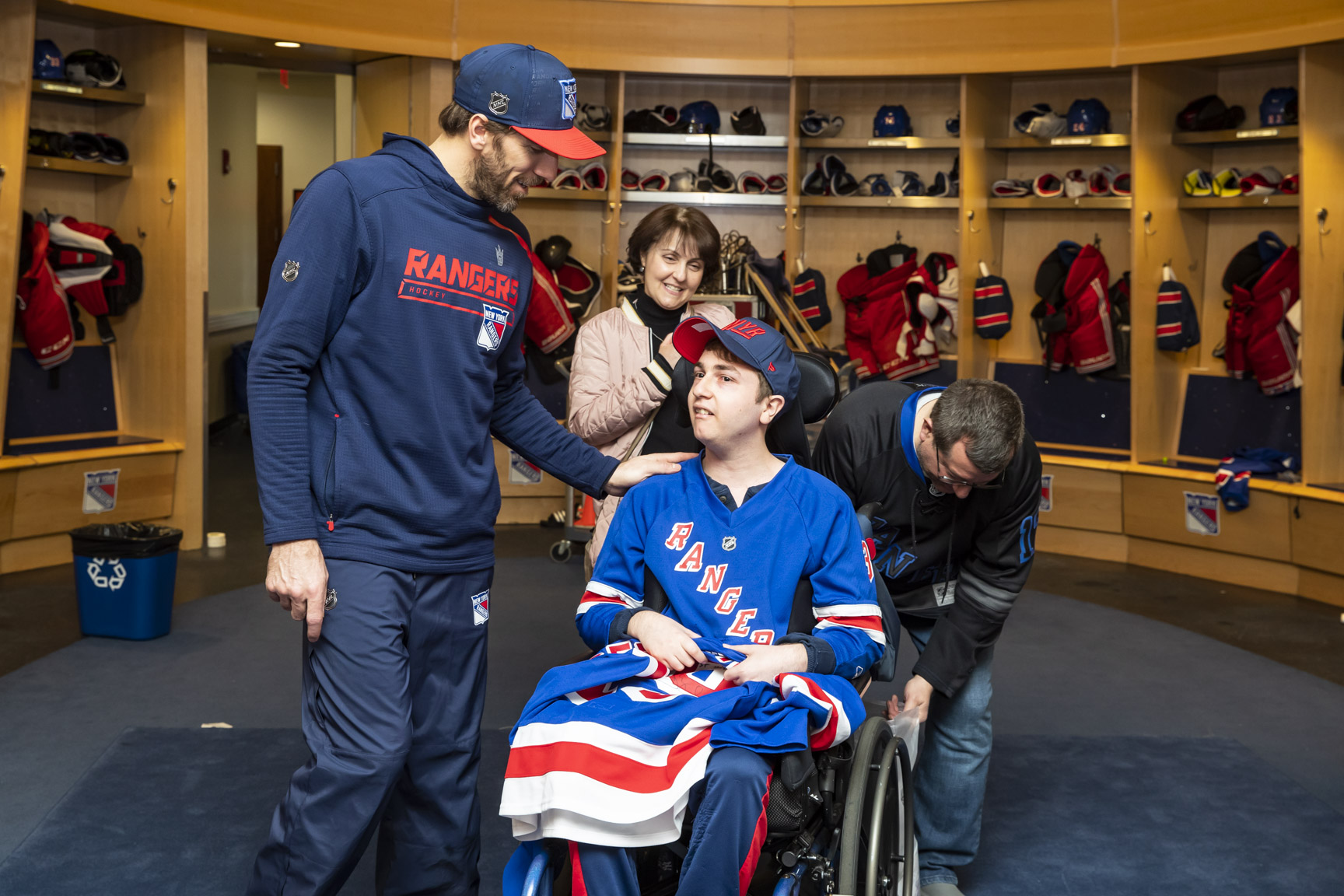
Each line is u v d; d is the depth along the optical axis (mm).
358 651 2004
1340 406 5531
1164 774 3537
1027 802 3326
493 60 1981
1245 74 6297
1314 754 3725
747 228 7453
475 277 2068
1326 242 5406
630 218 7352
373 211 1972
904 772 2244
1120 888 2820
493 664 4398
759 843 1802
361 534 2023
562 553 6008
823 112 7320
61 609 4887
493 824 3051
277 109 11508
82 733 3580
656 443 2844
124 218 6055
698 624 2088
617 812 1785
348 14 6109
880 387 2512
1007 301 6699
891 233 7312
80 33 5926
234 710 3824
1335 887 2840
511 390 2361
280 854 2037
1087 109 6477
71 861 2758
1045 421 6906
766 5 6547
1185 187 6340
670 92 7309
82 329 6051
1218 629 5105
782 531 2111
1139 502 6184
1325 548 5402
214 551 5996
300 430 1948
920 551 2496
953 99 7133
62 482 5512
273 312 1933
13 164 5121
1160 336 6184
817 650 1986
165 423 6035
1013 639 4926
